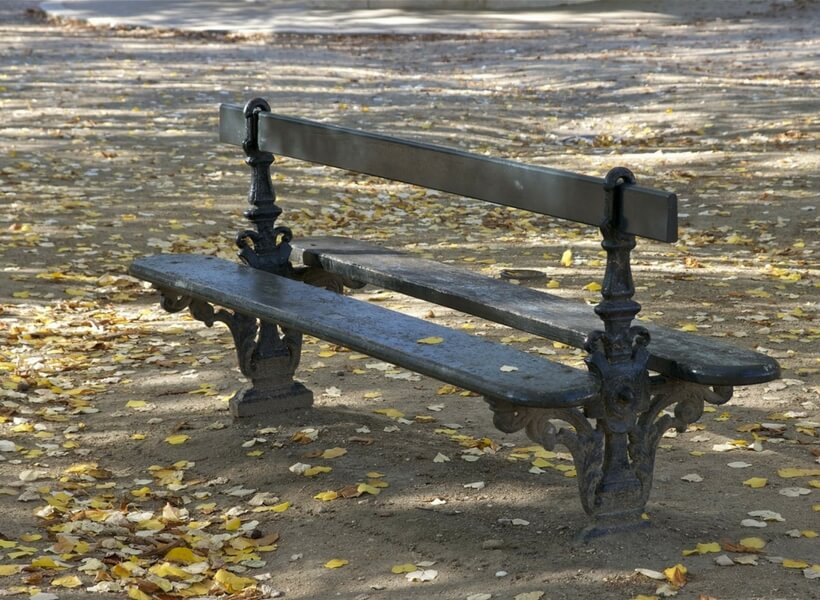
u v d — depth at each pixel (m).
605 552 4.89
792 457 6.03
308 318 5.63
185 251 10.62
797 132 15.77
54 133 15.30
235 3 35.16
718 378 4.77
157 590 4.68
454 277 6.25
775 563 4.79
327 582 4.78
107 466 6.05
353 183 13.88
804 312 8.79
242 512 5.48
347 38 28.53
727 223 12.15
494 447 6.17
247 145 6.73
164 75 21.09
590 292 9.49
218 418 6.65
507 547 4.98
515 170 5.10
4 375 7.27
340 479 5.76
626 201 4.62
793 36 27.70
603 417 4.90
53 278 9.56
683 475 5.80
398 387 7.22
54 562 4.87
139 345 8.05
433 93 20.09
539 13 33.22
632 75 21.69
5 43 25.69
